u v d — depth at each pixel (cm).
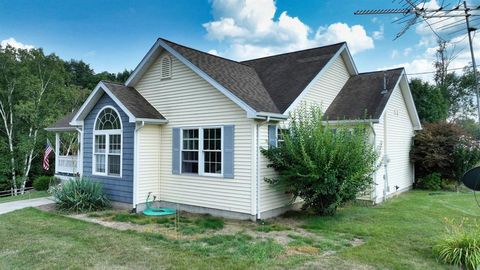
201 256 626
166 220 945
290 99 1095
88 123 1251
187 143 1101
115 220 948
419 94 2205
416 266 574
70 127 1622
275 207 1016
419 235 771
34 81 2641
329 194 940
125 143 1120
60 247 682
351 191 941
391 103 1405
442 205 1178
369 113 1175
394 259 607
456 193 1491
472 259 555
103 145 1205
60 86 2892
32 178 2778
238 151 972
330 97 1342
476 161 1596
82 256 627
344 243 721
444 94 3588
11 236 769
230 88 996
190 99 1086
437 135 1644
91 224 893
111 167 1178
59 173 1755
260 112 919
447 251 594
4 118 2636
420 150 1642
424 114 2167
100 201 1118
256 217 939
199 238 759
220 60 1270
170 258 613
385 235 774
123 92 1170
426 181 1648
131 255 631
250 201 945
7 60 2597
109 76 4431
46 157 1936
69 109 2955
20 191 2578
